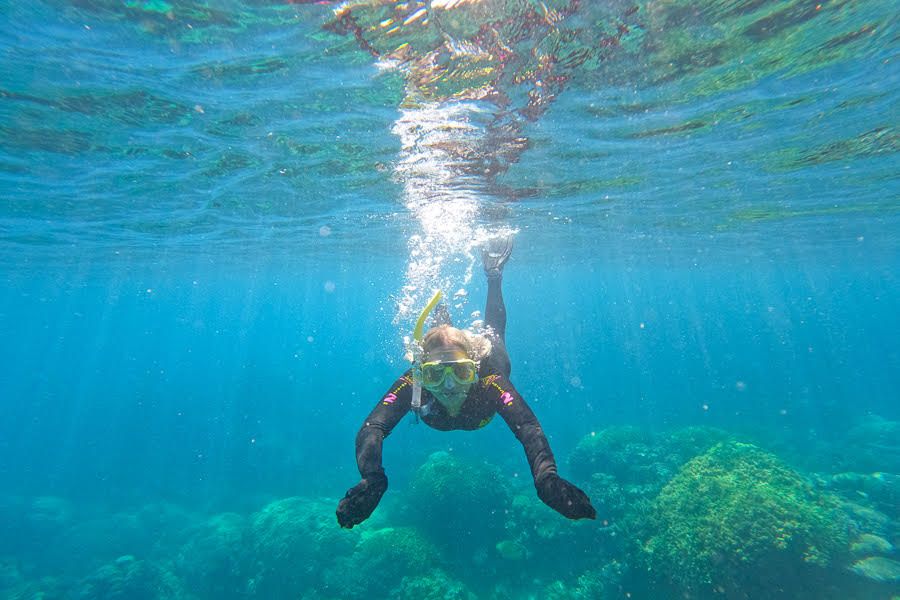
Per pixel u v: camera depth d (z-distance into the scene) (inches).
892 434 915.4
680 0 221.3
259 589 552.4
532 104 327.9
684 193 629.6
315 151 419.8
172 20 225.1
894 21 250.1
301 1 211.6
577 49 259.3
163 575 640.4
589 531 552.1
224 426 1465.3
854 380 1745.8
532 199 627.2
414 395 105.7
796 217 844.0
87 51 250.2
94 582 618.2
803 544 372.2
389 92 303.1
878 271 2171.5
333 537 567.8
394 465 1024.9
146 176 478.9
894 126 417.7
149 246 924.0
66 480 1192.8
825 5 233.0
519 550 532.4
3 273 1282.0
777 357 2559.1
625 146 430.0
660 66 283.9
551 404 1692.9
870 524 478.9
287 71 274.2
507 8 219.9
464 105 324.8
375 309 4670.3
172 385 2386.8
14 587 677.9
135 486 1117.7
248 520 745.6
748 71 297.7
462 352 108.2
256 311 4613.7
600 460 767.1
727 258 1519.4
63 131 361.4
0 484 1198.9
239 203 613.3
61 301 2345.0
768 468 456.4
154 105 318.7
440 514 585.9
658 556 430.3
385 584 485.1
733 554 379.6
